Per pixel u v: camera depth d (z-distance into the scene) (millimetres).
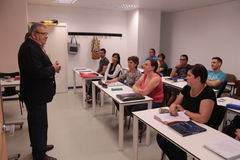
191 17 5789
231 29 4719
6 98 4484
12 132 1382
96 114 3723
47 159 2133
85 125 3217
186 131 1469
